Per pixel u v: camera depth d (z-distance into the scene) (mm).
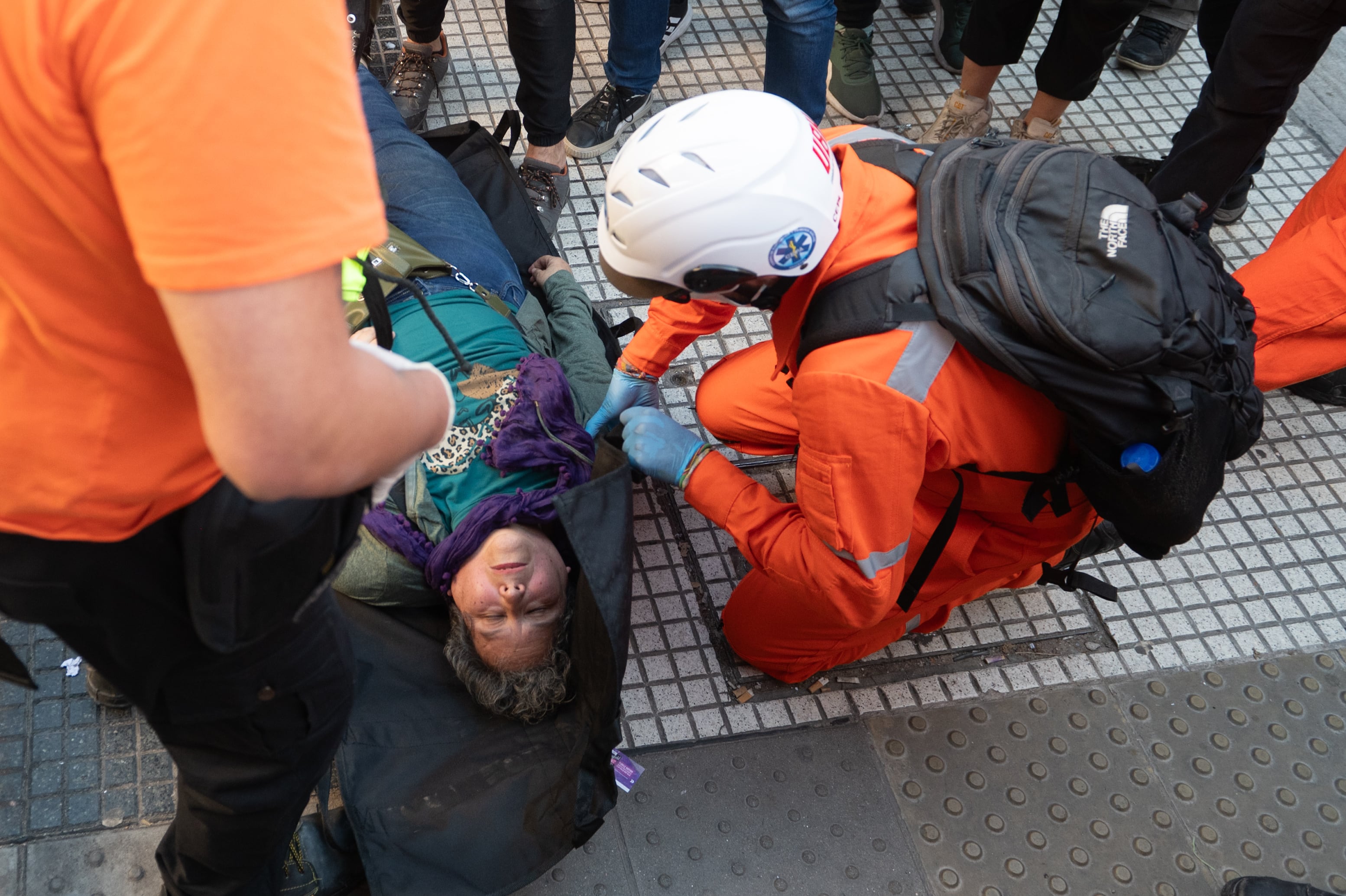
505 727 1973
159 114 608
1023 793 2215
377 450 788
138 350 809
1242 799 2264
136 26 604
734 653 2342
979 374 1624
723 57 3691
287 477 714
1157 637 2506
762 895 2008
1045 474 1767
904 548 1743
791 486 2656
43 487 877
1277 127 2756
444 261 2400
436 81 3344
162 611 1042
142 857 1869
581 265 3027
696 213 1494
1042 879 2100
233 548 957
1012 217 1546
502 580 1868
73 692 2010
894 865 2084
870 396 1561
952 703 2336
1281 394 3020
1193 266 1587
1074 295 1482
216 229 626
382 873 1763
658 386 2771
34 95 625
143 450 879
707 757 2172
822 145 1592
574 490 1649
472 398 2127
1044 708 2355
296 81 648
